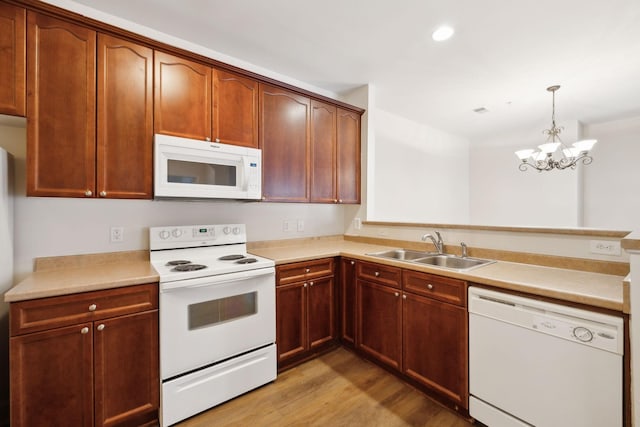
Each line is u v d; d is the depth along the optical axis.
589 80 2.96
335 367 2.27
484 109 3.83
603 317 1.19
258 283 1.99
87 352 1.44
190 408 1.69
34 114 1.50
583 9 1.86
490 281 1.55
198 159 1.97
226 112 2.13
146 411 1.60
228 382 1.84
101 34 1.67
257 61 2.54
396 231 2.79
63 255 1.81
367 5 1.82
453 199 5.21
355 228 3.18
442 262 2.33
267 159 2.35
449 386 1.75
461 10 1.87
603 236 1.65
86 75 1.63
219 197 2.04
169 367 1.63
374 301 2.25
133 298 1.57
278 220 2.81
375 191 3.80
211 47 2.31
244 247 2.46
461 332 1.68
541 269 1.79
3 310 1.54
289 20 1.97
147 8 1.84
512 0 1.78
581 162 4.50
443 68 2.68
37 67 1.51
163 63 1.87
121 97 1.73
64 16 1.56
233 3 1.80
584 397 1.24
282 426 1.65
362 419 1.71
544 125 4.59
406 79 2.92
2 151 1.49
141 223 2.08
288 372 2.20
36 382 1.33
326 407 1.81
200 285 1.72
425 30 2.09
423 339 1.90
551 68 2.69
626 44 2.27
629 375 1.14
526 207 4.99
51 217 1.78
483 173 5.48
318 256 2.39
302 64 2.60
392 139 4.02
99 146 1.67
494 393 1.54
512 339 1.46
